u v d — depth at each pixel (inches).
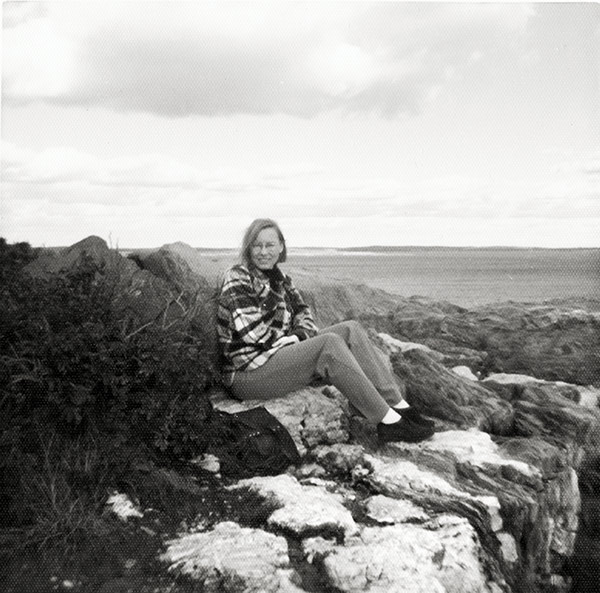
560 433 201.3
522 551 150.4
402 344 263.1
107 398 140.7
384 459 159.9
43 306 146.0
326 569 113.8
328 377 160.6
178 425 145.2
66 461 127.5
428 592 111.5
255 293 167.3
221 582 107.7
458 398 197.8
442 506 140.7
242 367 164.4
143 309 167.6
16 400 132.7
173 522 124.8
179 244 227.6
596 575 165.3
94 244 198.4
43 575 107.0
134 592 105.0
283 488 137.4
